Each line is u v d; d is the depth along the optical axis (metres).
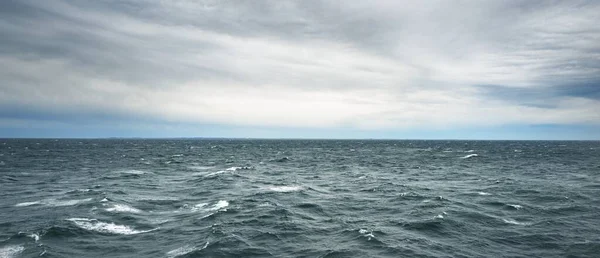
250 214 24.56
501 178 46.69
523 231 20.78
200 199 31.09
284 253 17.23
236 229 20.83
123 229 21.33
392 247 17.92
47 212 25.80
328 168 64.38
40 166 64.50
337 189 37.44
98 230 21.00
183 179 46.50
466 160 82.81
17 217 24.33
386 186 38.97
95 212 25.12
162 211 26.41
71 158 85.56
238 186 39.03
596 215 24.56
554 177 47.50
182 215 25.03
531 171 56.38
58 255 17.03
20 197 32.47
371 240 18.97
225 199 30.34
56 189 37.34
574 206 27.33
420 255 16.89
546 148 156.38
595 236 19.77
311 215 25.00
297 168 64.25
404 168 63.88
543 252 17.42
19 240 19.03
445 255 16.94
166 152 120.94
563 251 17.52
